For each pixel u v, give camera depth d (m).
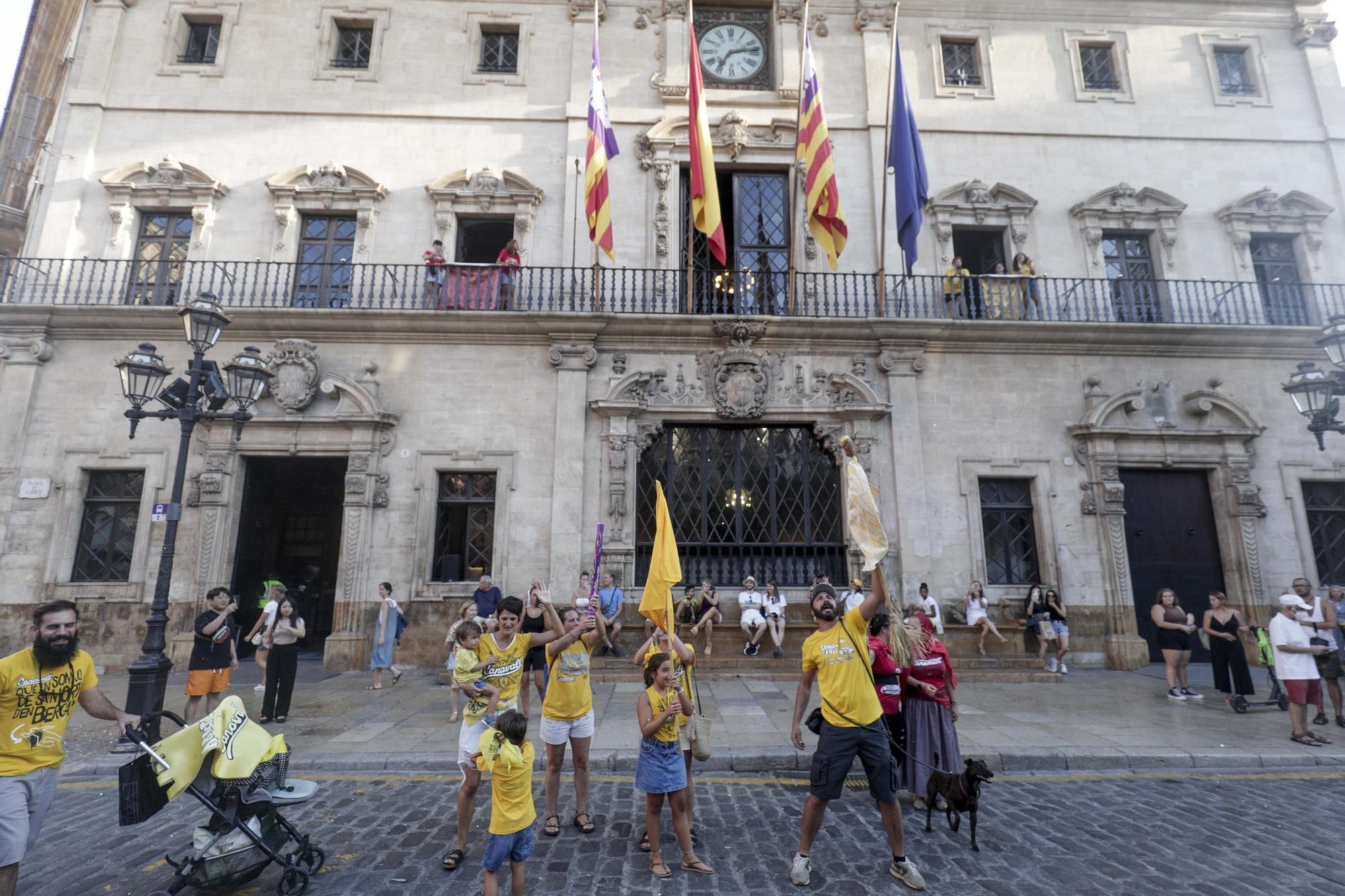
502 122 13.93
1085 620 12.17
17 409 11.66
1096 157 14.35
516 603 4.70
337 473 15.36
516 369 12.62
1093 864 4.20
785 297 13.60
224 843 3.65
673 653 4.29
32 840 3.41
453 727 7.55
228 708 3.88
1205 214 14.13
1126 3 15.01
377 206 13.35
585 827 4.67
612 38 14.35
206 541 11.49
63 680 3.53
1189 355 13.16
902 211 12.30
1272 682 8.49
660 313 12.54
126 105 13.39
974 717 7.99
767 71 14.62
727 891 3.80
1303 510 12.66
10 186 17.02
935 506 12.50
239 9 14.05
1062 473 12.73
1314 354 13.13
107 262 12.42
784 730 7.25
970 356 13.07
